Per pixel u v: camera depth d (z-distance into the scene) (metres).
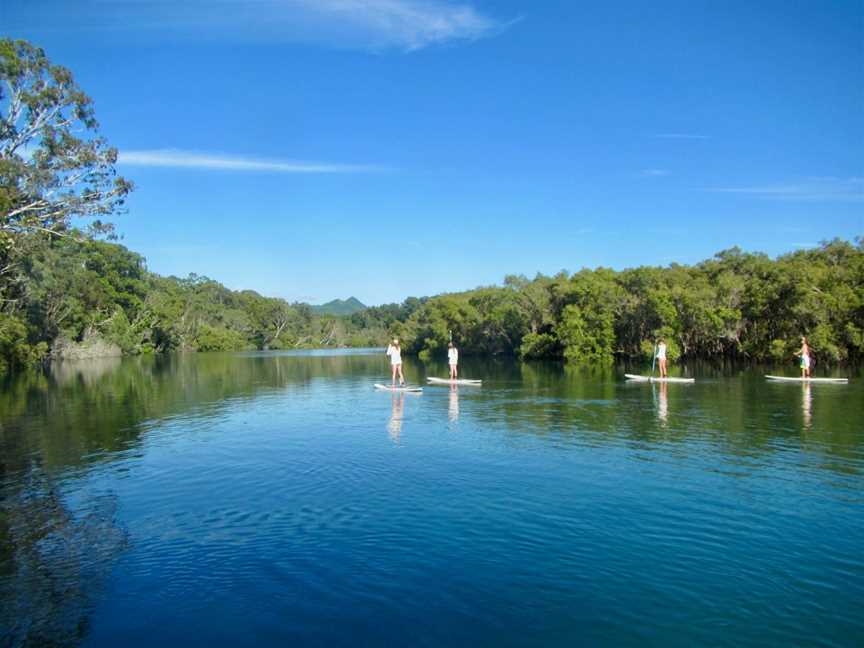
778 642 6.83
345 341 177.12
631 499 11.73
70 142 36.69
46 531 10.46
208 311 143.88
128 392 34.44
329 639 6.97
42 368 63.75
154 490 12.80
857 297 51.09
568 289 72.38
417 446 16.86
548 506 11.36
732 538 9.76
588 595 7.93
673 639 6.91
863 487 12.38
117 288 106.38
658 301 60.69
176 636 7.08
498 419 21.66
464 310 94.19
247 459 15.52
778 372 45.53
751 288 59.12
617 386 34.34
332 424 21.02
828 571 8.55
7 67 34.12
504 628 7.16
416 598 7.90
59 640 7.04
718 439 17.44
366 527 10.38
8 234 33.62
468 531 10.16
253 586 8.28
